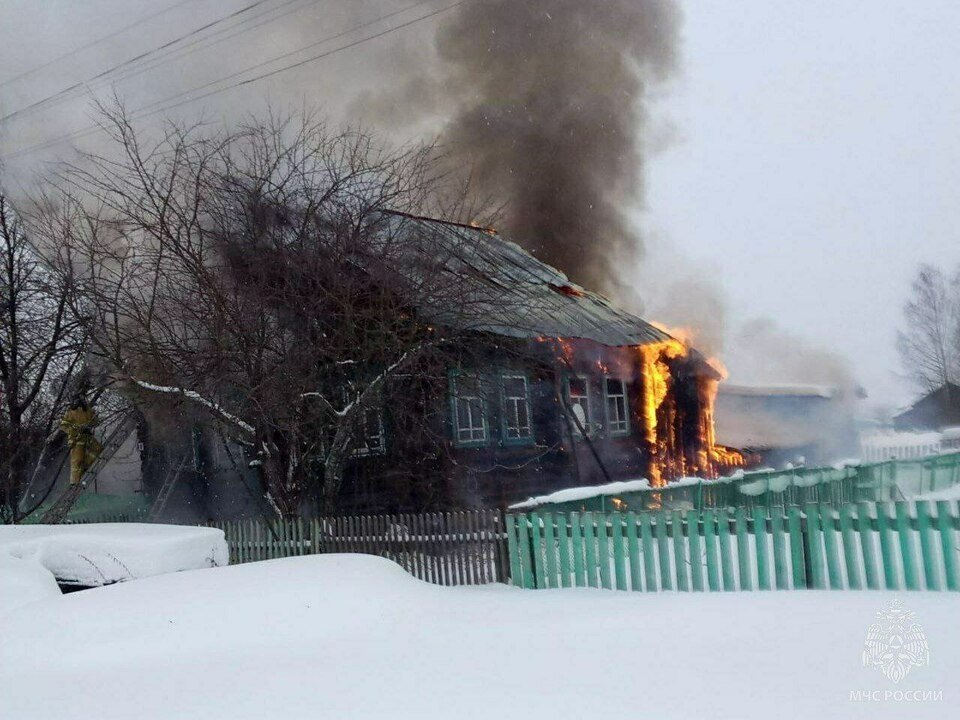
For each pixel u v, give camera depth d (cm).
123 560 900
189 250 1268
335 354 1284
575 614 750
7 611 812
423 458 1459
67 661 716
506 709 488
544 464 1761
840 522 783
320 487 1375
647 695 493
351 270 1300
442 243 1360
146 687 616
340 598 794
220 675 631
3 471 1686
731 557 829
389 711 504
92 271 1312
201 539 938
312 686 576
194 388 1287
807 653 557
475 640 675
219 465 1861
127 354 1304
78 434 1691
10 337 1684
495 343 1435
